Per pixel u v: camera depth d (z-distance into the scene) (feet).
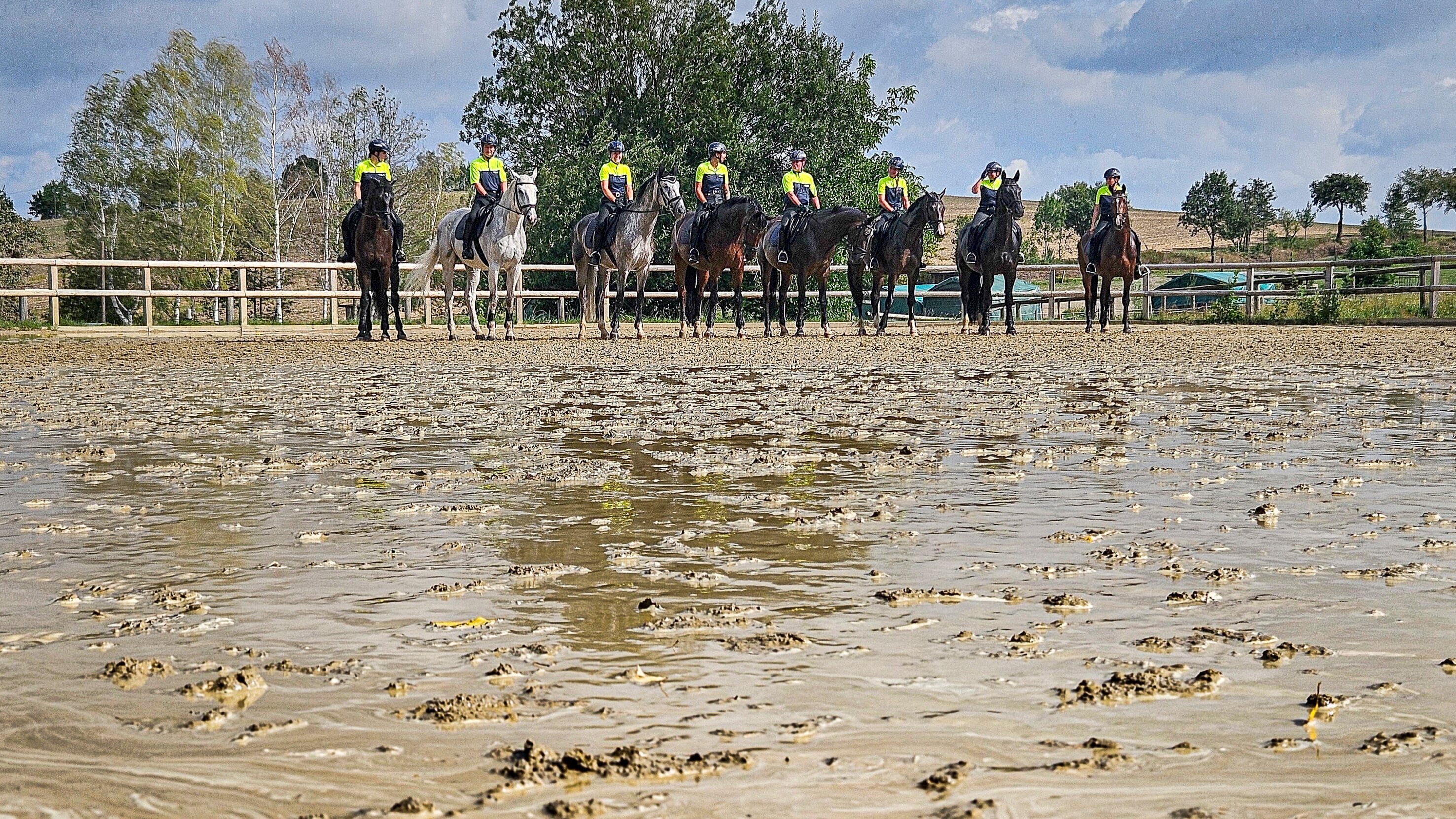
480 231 56.70
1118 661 7.11
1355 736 5.85
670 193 56.13
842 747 5.72
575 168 94.38
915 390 27.61
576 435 18.79
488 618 8.09
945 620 8.04
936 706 6.31
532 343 53.26
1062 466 15.34
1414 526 11.28
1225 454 16.48
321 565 9.77
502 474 14.69
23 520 11.73
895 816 4.93
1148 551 10.21
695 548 10.40
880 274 61.77
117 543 10.63
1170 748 5.71
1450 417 21.30
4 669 6.99
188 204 114.42
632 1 99.19
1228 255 246.47
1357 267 77.61
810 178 62.75
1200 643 7.45
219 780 5.32
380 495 13.23
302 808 5.02
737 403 24.27
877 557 10.02
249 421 21.08
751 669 6.96
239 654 7.31
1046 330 66.23
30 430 19.75
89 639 7.65
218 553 10.21
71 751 5.68
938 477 14.42
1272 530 11.12
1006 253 59.57
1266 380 30.27
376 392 27.30
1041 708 6.28
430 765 5.50
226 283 113.39
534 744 5.63
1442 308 68.90
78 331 63.41
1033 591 8.83
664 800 5.08
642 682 6.73
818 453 16.69
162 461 15.97
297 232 121.19
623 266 56.65
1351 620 7.97
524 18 102.99
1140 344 49.39
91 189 113.29
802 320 61.87
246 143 114.42
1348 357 39.91
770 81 102.06
